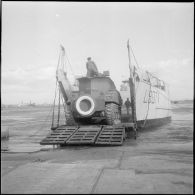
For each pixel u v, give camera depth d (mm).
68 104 11758
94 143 9242
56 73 11328
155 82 18188
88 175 5242
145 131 14922
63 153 8039
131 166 5938
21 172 5605
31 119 31078
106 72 12688
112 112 10969
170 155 7254
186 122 21469
